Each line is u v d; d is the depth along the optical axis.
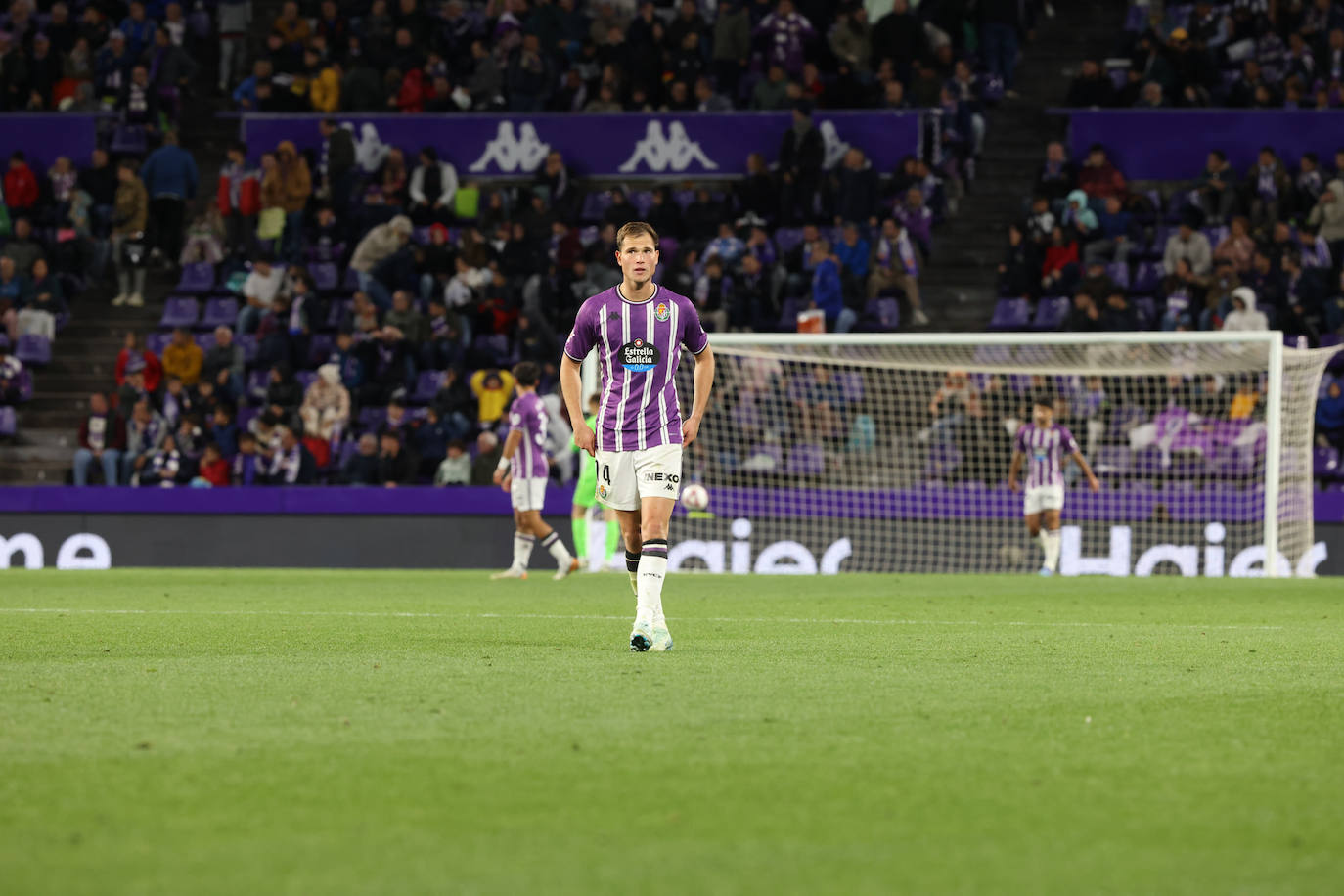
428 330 56.88
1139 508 50.38
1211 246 58.56
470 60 67.75
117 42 65.31
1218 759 10.75
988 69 65.62
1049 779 9.98
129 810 8.91
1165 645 20.09
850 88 63.41
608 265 59.19
